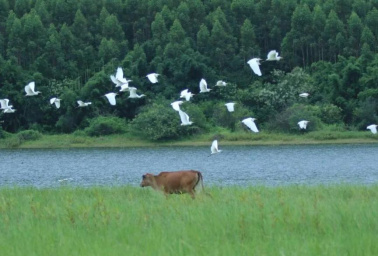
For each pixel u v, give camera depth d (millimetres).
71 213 19062
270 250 14539
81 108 86812
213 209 18953
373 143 79000
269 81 94500
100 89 87125
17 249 15125
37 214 19766
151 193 26141
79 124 87750
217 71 92938
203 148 78500
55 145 83000
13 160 70750
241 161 64312
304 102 85750
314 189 26891
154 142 82875
